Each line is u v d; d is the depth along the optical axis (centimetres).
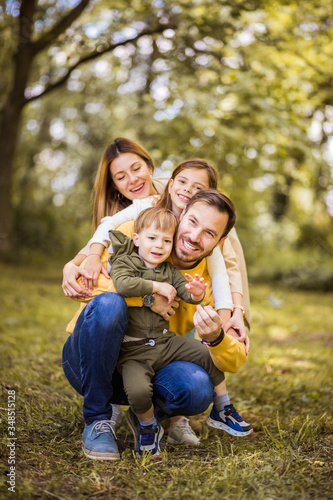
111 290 255
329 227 1827
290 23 920
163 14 966
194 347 256
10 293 888
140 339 247
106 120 1903
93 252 265
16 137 1325
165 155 951
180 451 264
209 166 284
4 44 1138
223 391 267
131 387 238
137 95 1459
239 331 271
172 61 959
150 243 249
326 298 1203
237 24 880
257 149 975
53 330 622
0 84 1415
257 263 1639
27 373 385
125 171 314
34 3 1080
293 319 820
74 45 1138
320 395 381
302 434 279
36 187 2191
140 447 250
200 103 930
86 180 2219
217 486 215
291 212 2086
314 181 1080
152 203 292
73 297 262
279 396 379
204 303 273
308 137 960
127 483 218
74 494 207
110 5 1066
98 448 244
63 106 1897
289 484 217
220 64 930
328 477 223
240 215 1245
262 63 941
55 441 262
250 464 234
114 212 321
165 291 243
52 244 1711
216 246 273
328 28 891
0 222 1389
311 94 942
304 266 1516
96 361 241
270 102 919
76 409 310
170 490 211
